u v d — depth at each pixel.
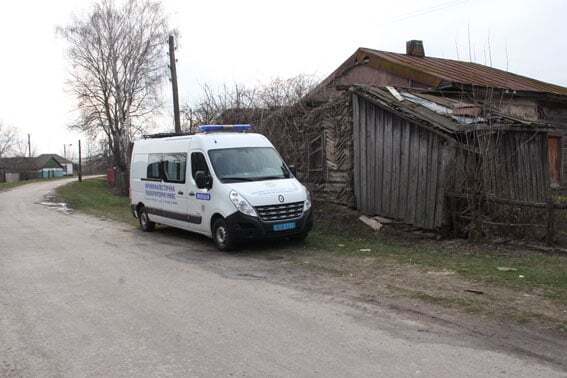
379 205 11.45
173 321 5.56
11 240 12.24
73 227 14.49
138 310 6.00
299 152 14.68
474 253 8.48
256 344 4.80
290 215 9.55
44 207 23.05
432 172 9.91
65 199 28.00
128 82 39.59
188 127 23.42
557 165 16.89
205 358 4.50
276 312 5.79
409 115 10.32
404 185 10.65
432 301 5.98
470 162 9.31
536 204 8.43
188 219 10.79
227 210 9.38
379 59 16.94
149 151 12.59
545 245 8.36
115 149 40.53
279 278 7.46
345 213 12.28
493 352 4.43
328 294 6.49
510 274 6.96
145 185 12.66
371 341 4.79
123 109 39.81
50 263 9.05
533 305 5.63
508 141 10.00
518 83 16.94
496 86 14.62
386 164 11.16
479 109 10.50
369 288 6.69
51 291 7.03
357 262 8.33
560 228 8.90
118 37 39.31
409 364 4.23
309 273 7.71
